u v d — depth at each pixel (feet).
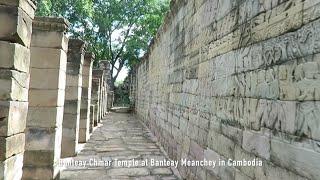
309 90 8.50
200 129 18.65
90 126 43.27
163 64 35.76
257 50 11.62
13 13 11.07
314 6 8.41
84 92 35.19
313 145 8.26
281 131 9.81
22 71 12.00
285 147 9.55
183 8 25.20
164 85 34.24
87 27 101.09
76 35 99.66
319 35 8.16
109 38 106.73
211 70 17.06
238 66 13.37
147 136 41.34
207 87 17.63
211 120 16.69
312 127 8.32
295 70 9.17
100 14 102.12
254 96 11.75
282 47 9.90
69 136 28.09
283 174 9.62
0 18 11.00
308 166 8.42
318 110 8.11
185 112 22.84
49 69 19.81
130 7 104.27
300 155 8.79
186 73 23.16
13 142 11.46
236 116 13.37
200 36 19.60
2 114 10.91
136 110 76.13
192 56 21.47
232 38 14.16
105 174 22.63
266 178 10.64
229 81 14.33
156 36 41.91
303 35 8.84
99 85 54.70
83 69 35.06
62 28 19.80
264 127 10.90
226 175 14.24
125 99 115.14
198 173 18.62
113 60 110.01
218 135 15.52
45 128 19.79
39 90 19.76
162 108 35.04
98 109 53.36
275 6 10.44
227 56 14.70
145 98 56.80
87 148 31.94
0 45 11.02
